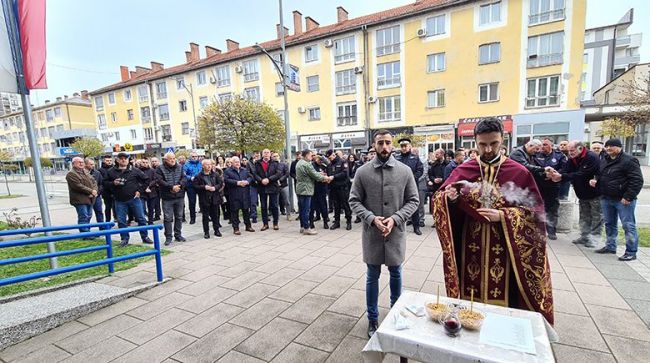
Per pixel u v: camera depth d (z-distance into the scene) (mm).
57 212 10523
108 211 7785
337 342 2725
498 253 2260
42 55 4379
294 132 25422
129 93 35219
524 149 5684
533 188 2170
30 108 4375
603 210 4660
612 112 17312
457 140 20000
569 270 4074
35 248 6090
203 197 6523
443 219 2299
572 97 17281
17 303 3367
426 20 20047
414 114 21203
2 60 4090
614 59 32719
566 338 2635
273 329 2965
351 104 23203
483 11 18578
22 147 48781
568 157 5305
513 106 18516
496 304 2275
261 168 7180
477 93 19297
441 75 20078
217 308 3424
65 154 32625
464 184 2232
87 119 44875
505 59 18344
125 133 36312
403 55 20984
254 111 16406
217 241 6328
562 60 17172
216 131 16312
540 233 2162
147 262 5035
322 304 3436
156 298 3715
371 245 2818
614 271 3992
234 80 27719
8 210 11445
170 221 6207
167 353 2648
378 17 22375
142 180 7914
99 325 3131
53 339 2906
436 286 3803
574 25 16781
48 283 4152
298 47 24422
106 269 4727
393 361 2406
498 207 2217
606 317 2930
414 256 4891
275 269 4570
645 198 9570
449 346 1548
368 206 2848
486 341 1570
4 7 4082
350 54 22641
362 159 9148
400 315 1822
